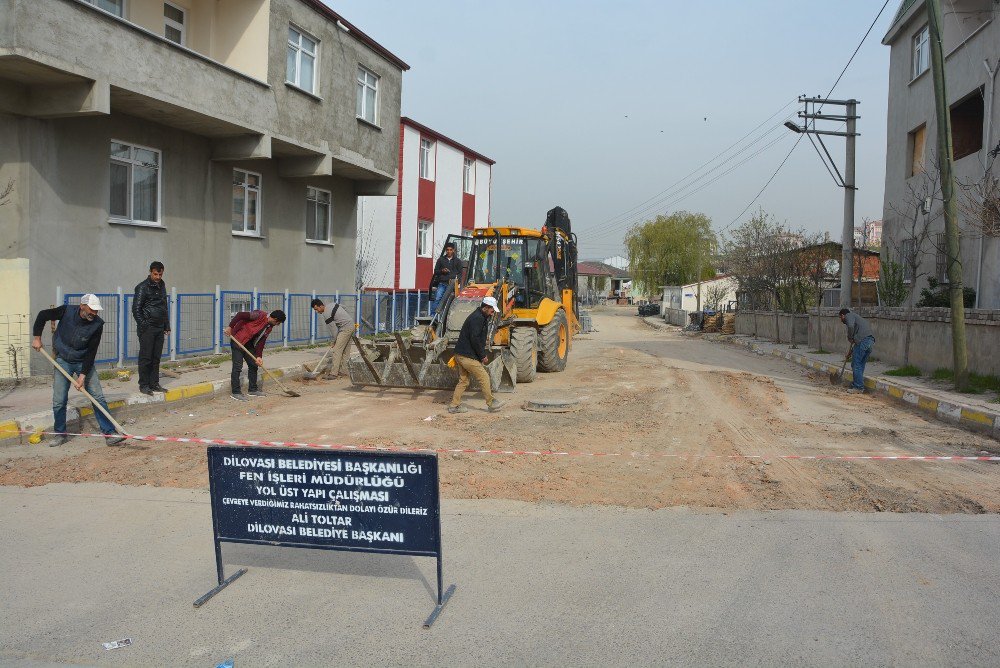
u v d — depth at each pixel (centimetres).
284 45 1620
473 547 545
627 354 2081
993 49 1695
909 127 2198
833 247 2858
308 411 1073
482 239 1519
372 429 946
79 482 711
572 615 434
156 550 544
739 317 3341
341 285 2169
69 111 1174
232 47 1596
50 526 593
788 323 2600
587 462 792
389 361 1225
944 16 1925
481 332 1048
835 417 1078
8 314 1185
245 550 546
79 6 1128
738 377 1536
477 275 1504
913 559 518
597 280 10169
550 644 399
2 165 1173
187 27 1609
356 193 2212
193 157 1555
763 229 2989
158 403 1064
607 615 433
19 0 1038
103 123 1326
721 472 755
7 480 713
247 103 1504
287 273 1906
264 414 1048
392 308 2475
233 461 456
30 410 932
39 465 767
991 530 579
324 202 2084
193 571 506
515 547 545
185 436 895
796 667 374
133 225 1399
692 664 377
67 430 916
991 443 900
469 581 484
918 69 2170
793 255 2733
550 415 1057
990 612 435
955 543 550
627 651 390
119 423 979
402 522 434
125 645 404
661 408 1137
